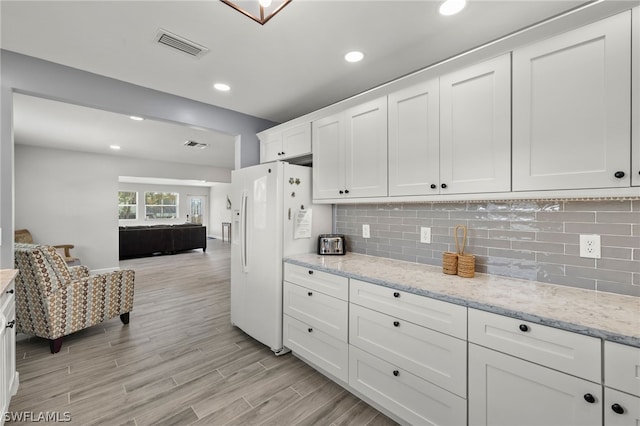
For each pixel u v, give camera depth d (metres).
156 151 5.45
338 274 1.94
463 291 1.45
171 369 2.21
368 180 2.08
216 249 8.94
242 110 2.98
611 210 1.38
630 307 1.21
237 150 3.12
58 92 2.04
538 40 1.33
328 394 1.92
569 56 1.25
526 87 1.36
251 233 2.68
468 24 1.59
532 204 1.63
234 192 2.96
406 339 1.57
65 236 5.35
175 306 3.67
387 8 1.46
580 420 1.04
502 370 1.22
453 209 1.96
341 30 1.65
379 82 2.33
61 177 5.31
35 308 2.46
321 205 2.73
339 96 2.62
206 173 7.36
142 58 1.97
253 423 1.65
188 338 2.76
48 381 2.04
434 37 1.71
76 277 3.17
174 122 2.63
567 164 1.26
